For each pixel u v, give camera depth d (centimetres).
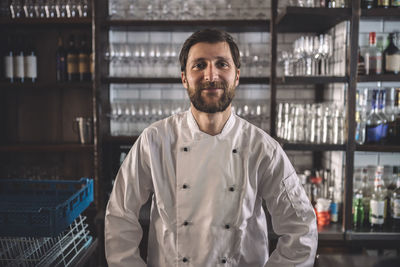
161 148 140
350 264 113
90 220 290
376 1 255
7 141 324
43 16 292
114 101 328
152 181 143
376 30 277
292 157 298
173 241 136
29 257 168
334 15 241
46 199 201
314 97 321
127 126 306
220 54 129
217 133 138
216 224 133
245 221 135
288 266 132
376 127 258
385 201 260
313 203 279
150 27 303
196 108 133
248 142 140
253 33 319
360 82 268
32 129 327
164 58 293
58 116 327
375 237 245
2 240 165
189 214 134
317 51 251
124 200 138
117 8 302
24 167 303
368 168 279
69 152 328
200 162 136
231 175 136
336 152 280
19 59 296
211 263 133
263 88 324
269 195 142
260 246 144
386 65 258
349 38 242
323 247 252
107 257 136
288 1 257
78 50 312
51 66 321
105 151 301
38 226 146
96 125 286
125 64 319
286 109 268
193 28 305
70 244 180
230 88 132
